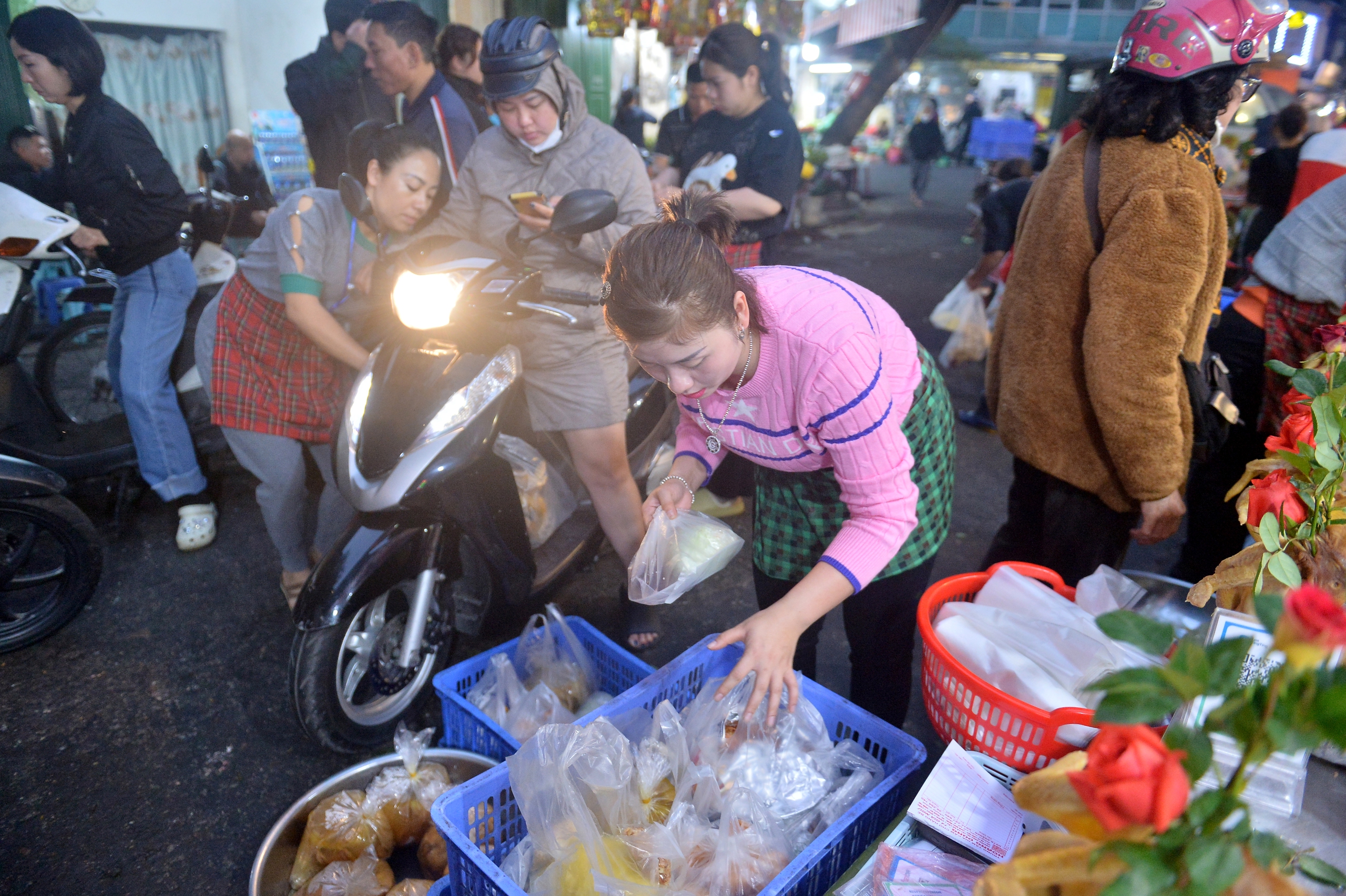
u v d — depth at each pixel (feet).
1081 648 4.77
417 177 7.48
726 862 4.71
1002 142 50.62
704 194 5.06
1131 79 5.84
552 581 8.85
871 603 6.21
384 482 6.76
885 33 37.88
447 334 7.14
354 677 7.44
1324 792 3.67
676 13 21.89
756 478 6.43
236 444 8.79
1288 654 1.81
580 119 7.75
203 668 8.75
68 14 9.34
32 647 8.93
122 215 9.76
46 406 10.89
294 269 7.91
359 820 5.95
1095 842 2.23
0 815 6.92
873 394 4.67
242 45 22.53
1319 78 27.78
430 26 11.21
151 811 7.03
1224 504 8.41
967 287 17.07
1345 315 4.83
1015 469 7.57
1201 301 6.08
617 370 8.20
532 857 5.01
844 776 5.67
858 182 50.14
